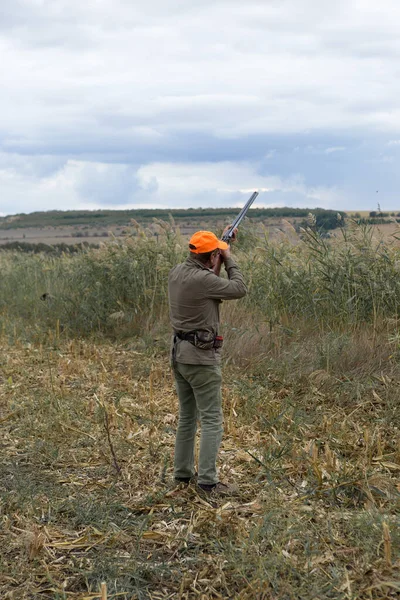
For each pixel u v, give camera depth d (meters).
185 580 3.63
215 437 4.79
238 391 7.15
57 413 6.61
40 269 14.95
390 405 6.55
